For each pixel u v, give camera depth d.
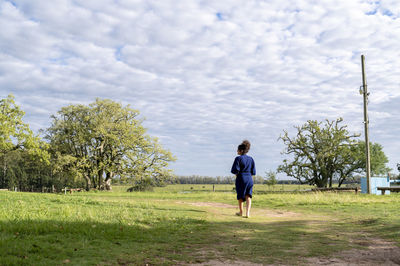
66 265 3.52
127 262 3.88
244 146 9.46
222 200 17.27
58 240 4.65
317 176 45.00
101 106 48.62
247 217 9.12
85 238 4.97
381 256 4.38
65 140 48.50
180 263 3.98
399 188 23.39
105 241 4.90
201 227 6.86
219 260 4.17
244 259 4.23
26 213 7.14
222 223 7.62
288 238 5.81
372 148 53.62
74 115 49.06
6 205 8.79
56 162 44.66
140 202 12.90
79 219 6.67
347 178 46.19
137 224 6.68
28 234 4.93
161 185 49.50
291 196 17.98
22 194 14.29
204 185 61.66
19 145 39.62
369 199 15.49
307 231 6.69
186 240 5.48
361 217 9.13
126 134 46.88
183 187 57.34
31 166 70.19
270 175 45.00
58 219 6.51
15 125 38.66
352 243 5.35
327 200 14.88
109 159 47.28
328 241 5.53
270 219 8.94
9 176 81.94
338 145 43.66
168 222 7.32
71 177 47.75
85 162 46.03
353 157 44.81
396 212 9.88
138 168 47.16
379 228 6.88
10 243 4.11
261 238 5.79
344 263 4.03
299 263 4.04
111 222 6.62
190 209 10.65
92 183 50.75
